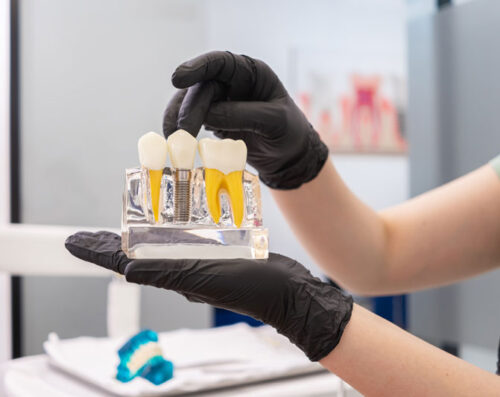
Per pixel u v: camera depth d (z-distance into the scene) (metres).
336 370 0.50
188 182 0.50
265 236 0.51
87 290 1.88
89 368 0.83
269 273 0.48
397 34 2.84
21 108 1.78
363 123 2.78
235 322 2.13
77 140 1.87
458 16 1.66
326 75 2.68
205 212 0.51
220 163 0.51
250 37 2.51
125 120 1.93
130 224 0.48
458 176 1.66
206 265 0.47
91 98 1.88
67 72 1.84
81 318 1.87
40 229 0.85
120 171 1.93
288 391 0.75
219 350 0.90
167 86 2.00
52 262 0.85
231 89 0.58
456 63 1.66
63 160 1.85
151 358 0.74
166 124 0.57
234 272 0.47
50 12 1.81
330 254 0.78
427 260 0.81
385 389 0.49
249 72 0.58
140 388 0.70
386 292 0.84
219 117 0.56
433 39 1.74
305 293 0.49
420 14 1.79
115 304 1.02
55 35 1.82
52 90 1.82
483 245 0.79
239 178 0.52
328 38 2.68
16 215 1.77
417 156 1.79
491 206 0.78
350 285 0.82
